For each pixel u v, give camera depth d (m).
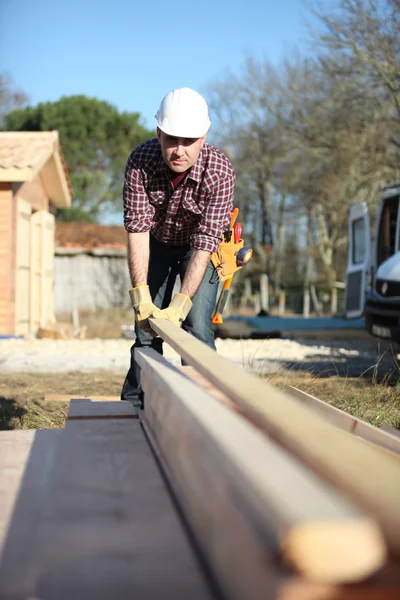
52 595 1.13
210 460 1.17
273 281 31.56
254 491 0.89
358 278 12.24
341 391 6.04
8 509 1.67
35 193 14.76
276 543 0.78
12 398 6.36
